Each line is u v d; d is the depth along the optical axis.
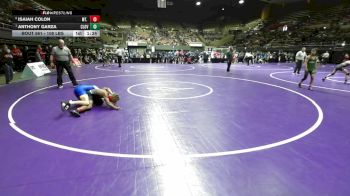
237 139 5.20
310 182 3.63
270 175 3.81
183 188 3.46
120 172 3.84
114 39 43.28
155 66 24.61
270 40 43.78
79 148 4.67
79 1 37.28
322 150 4.72
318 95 10.11
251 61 30.59
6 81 11.88
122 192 3.34
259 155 4.47
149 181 3.61
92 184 3.51
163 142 5.00
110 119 6.41
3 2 20.19
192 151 4.60
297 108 7.88
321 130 5.83
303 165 4.13
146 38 46.81
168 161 4.21
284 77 16.11
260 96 9.67
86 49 30.23
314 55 11.33
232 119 6.59
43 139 5.07
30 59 20.50
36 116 6.62
